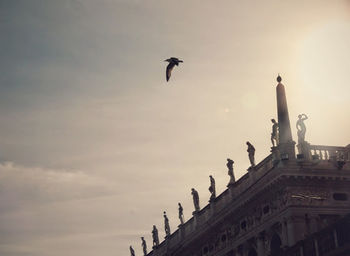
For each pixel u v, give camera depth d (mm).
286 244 60844
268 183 63125
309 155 62594
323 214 61562
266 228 64938
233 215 71125
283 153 61969
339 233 48594
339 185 62969
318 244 51062
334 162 62906
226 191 73875
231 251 72000
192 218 83438
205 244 79312
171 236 90938
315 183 62281
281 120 63500
